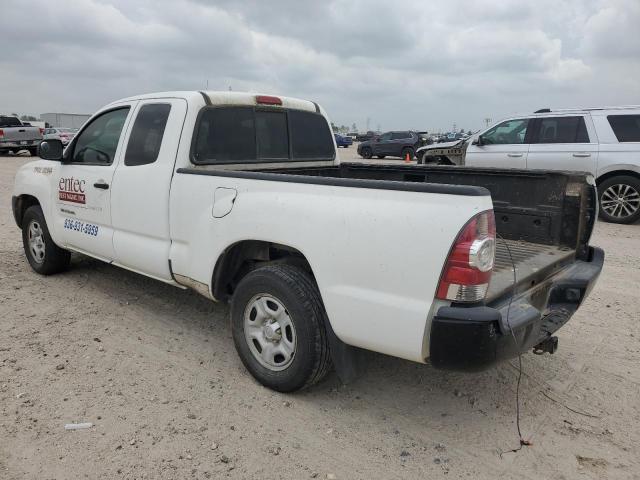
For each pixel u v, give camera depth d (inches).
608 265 271.4
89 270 237.0
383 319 112.5
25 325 176.2
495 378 150.6
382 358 161.8
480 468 113.0
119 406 131.0
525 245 166.2
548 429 127.1
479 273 103.5
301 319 127.3
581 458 116.6
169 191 156.9
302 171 198.4
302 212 124.5
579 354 167.2
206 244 147.1
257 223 132.8
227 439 120.0
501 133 437.7
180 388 140.6
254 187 136.3
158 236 163.3
